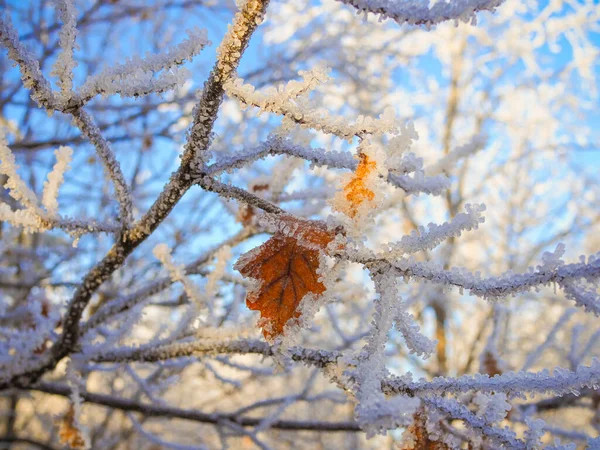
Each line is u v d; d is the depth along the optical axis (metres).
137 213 1.18
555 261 0.27
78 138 0.86
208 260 0.58
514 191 2.14
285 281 0.29
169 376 0.83
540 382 0.27
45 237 1.27
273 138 0.33
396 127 0.28
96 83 0.30
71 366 0.49
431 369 1.91
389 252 0.28
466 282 0.27
